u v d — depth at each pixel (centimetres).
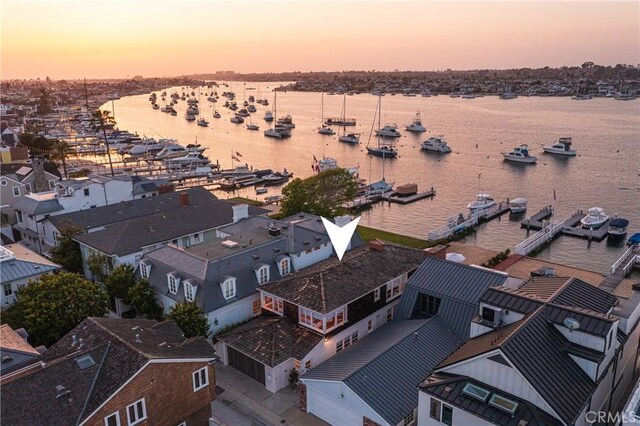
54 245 6638
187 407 3195
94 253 5728
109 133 19838
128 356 2991
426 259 4662
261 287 4484
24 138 14288
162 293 4700
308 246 5250
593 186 11519
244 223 6088
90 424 2688
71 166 13500
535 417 2458
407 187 10944
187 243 6262
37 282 4381
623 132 18812
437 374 2916
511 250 7581
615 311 3291
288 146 18312
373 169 14062
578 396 2564
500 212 9594
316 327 4059
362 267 4662
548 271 4031
